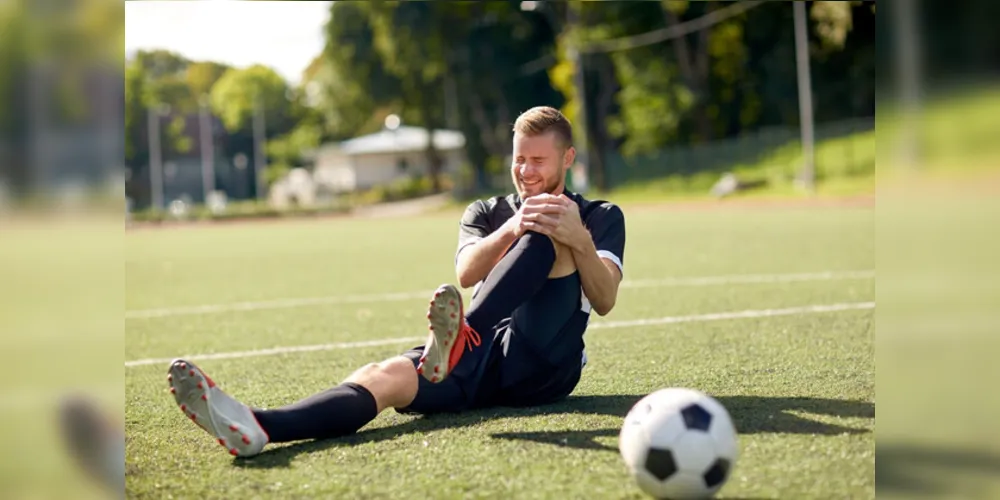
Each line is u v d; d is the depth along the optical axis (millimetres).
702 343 4871
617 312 6254
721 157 33000
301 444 2980
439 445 2877
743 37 36656
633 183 36094
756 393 3543
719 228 15438
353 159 55000
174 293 8852
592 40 37156
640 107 38781
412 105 48438
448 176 48781
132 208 42094
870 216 16688
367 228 21719
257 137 60656
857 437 2832
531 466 2625
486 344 3293
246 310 7328
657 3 36969
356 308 7184
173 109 60688
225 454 2908
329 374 4508
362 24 47500
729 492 2373
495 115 46281
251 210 34250
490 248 3162
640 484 2344
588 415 3209
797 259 9664
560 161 3283
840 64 35531
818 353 4430
